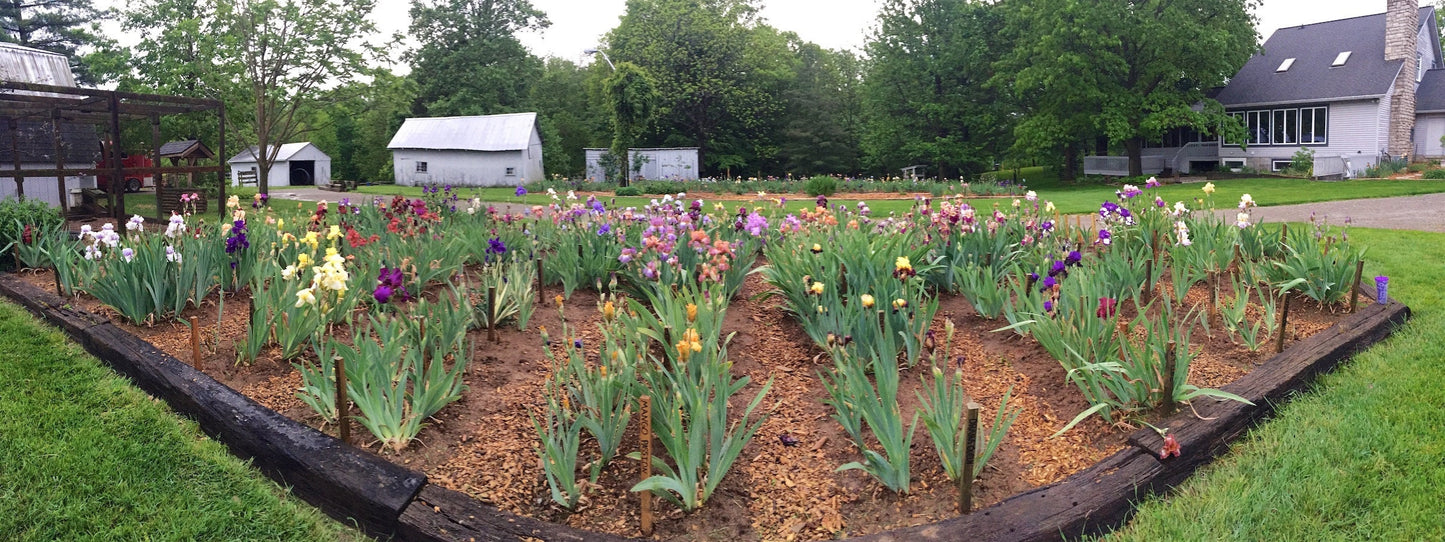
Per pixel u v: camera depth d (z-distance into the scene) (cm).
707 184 2967
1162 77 3128
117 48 2169
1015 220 771
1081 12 2930
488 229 807
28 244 768
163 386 468
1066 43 3058
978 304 583
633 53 4438
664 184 3023
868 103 3978
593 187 3331
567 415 404
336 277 484
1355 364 529
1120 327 451
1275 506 373
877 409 382
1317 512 371
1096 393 438
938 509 376
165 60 2044
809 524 373
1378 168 2892
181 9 2084
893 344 457
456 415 448
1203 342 544
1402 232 1087
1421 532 351
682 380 408
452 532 347
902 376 495
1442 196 1905
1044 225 707
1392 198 1883
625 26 4569
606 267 636
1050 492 372
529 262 616
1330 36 3384
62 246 654
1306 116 3231
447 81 5172
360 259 643
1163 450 394
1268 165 3344
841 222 812
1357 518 365
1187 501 382
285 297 520
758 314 611
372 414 407
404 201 846
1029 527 347
